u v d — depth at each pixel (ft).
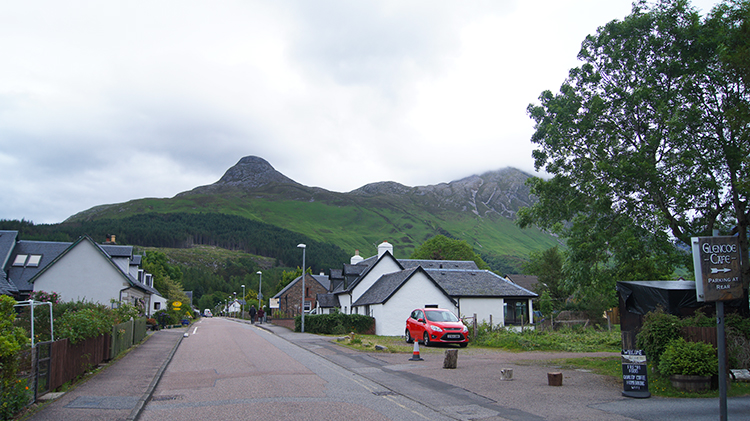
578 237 57.98
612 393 35.88
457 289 125.08
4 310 27.30
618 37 57.67
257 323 180.34
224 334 109.09
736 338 38.88
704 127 52.60
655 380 38.75
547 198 61.46
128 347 67.26
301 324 120.57
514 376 44.68
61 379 35.96
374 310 119.03
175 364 54.39
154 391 37.52
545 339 78.54
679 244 56.80
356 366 52.08
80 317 42.45
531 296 127.65
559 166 61.62
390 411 29.76
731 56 42.91
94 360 46.52
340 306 156.66
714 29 51.16
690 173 51.75
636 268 57.11
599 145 57.88
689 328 39.37
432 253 260.62
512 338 77.87
